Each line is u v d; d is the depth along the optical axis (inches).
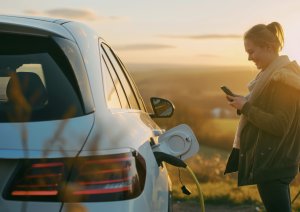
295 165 190.9
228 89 191.9
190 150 175.5
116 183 123.2
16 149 118.0
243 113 187.8
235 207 412.5
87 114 128.2
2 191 117.4
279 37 193.8
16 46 137.1
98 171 121.8
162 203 157.5
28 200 117.1
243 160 193.6
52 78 131.2
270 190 190.2
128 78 197.6
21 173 117.6
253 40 194.4
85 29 157.1
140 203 129.1
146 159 141.2
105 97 139.6
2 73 134.2
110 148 125.0
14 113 122.3
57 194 118.1
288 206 191.5
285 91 185.5
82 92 131.3
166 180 170.7
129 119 150.0
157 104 226.2
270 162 188.4
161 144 166.2
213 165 856.3
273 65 190.7
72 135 122.1
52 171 118.5
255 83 197.8
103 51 163.9
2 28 133.5
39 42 137.0
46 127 121.8
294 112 186.5
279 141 187.5
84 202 119.6
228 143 2635.3
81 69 136.3
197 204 421.4
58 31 141.3
